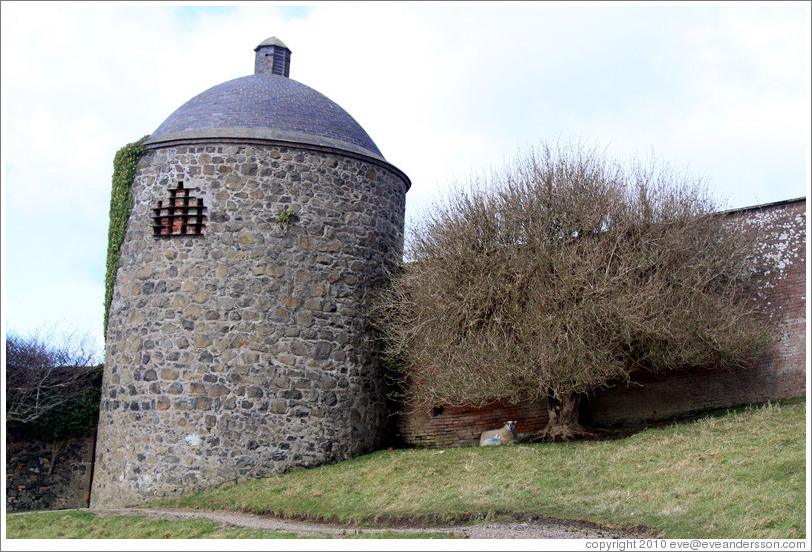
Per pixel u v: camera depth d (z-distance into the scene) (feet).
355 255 56.29
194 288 52.85
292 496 44.80
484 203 52.26
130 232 55.93
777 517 30.12
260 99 58.23
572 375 45.78
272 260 53.47
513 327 47.60
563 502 36.14
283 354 52.75
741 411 49.65
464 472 43.65
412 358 53.83
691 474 36.91
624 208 49.73
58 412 59.77
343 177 56.59
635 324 45.37
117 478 52.70
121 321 55.01
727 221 52.90
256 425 51.52
